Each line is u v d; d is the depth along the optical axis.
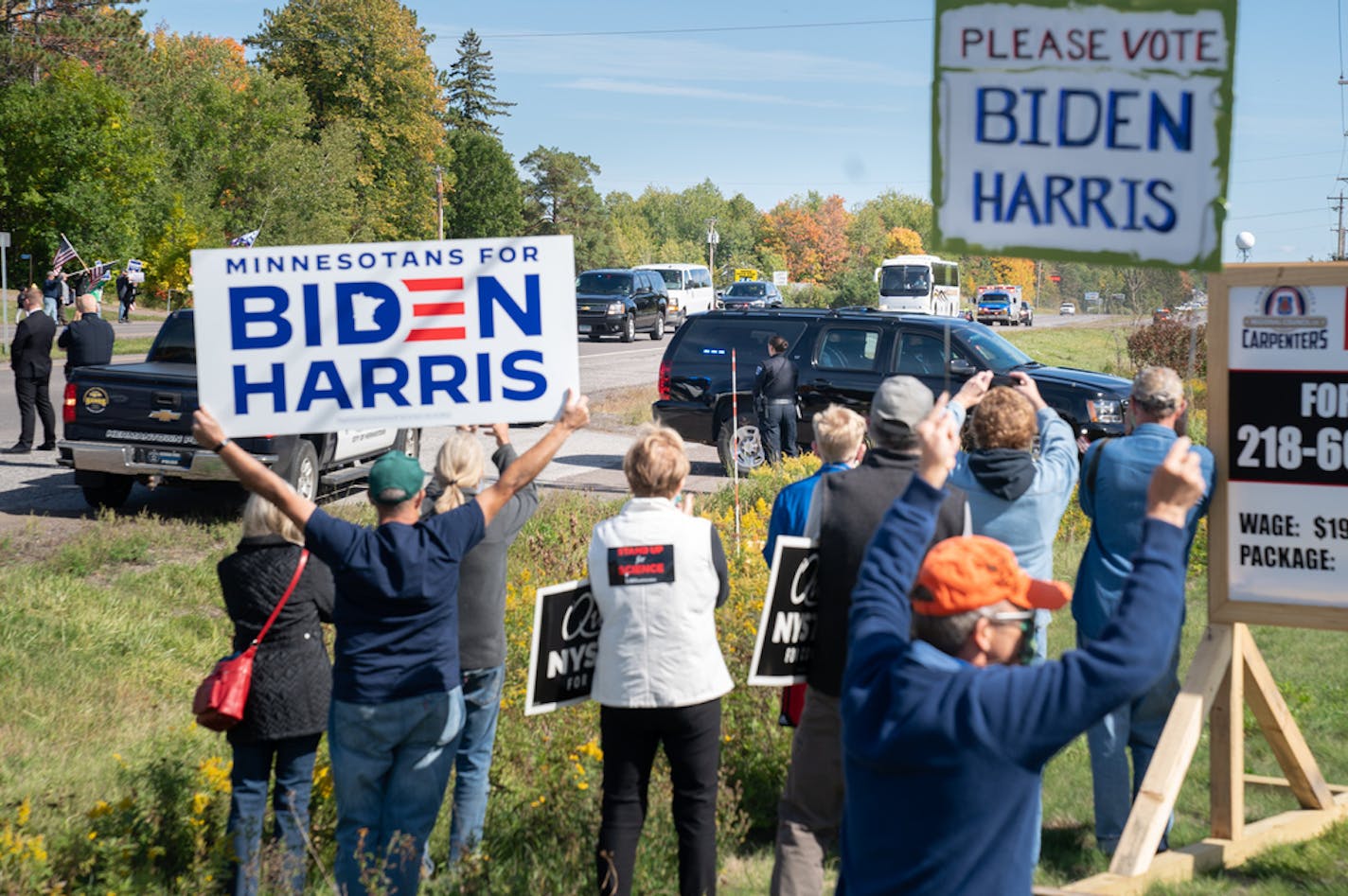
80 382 11.82
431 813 4.31
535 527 10.70
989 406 4.66
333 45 80.81
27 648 7.96
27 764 6.18
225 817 5.05
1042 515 4.63
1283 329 4.82
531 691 4.20
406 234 86.75
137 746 6.55
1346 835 5.09
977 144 3.08
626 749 4.23
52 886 4.54
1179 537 2.15
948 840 2.11
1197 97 2.93
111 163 52.25
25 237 51.66
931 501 2.42
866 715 2.20
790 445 14.92
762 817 5.58
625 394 25.19
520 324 4.07
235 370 4.02
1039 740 2.04
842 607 4.11
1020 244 3.07
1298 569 4.85
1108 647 2.05
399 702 4.14
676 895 4.54
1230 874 4.79
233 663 4.44
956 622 2.18
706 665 4.22
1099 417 13.12
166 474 11.73
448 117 118.00
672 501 4.32
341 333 4.04
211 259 4.00
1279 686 7.30
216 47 85.38
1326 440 4.79
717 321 16.05
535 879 4.53
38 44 56.12
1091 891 4.40
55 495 13.31
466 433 4.90
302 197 66.19
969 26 3.05
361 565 4.06
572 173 133.25
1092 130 3.00
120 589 9.58
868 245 169.12
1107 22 2.97
